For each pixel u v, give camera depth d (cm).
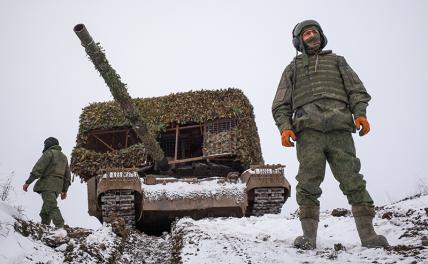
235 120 1452
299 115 569
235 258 450
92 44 1105
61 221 850
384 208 800
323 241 563
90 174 1445
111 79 1146
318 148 554
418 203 762
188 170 1407
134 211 1160
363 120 553
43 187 855
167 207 1155
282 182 1165
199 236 575
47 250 457
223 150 1407
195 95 1513
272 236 637
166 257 614
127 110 1206
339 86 576
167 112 1520
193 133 1633
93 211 1262
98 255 496
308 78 579
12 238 432
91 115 1550
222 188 1173
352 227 643
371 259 441
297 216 877
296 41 611
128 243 691
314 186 552
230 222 801
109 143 1658
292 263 436
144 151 1426
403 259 417
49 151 867
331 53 600
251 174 1169
